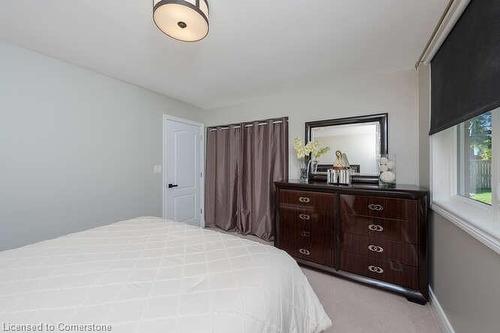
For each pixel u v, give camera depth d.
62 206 2.19
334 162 2.62
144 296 0.82
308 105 2.92
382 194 1.89
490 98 0.96
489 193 1.22
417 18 1.49
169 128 3.29
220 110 3.74
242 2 1.34
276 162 3.15
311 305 1.18
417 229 1.76
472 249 1.16
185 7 1.06
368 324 1.55
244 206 3.46
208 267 1.04
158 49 1.93
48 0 1.36
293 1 1.35
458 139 1.62
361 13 1.45
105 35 1.74
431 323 1.56
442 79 1.51
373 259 1.94
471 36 1.13
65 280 0.93
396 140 2.33
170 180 3.32
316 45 1.84
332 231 2.14
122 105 2.69
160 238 1.43
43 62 2.05
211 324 0.68
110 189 2.59
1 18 1.53
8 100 1.86
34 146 2.01
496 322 0.94
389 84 2.37
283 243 2.46
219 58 2.08
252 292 0.85
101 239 1.40
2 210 1.84
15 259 1.12
